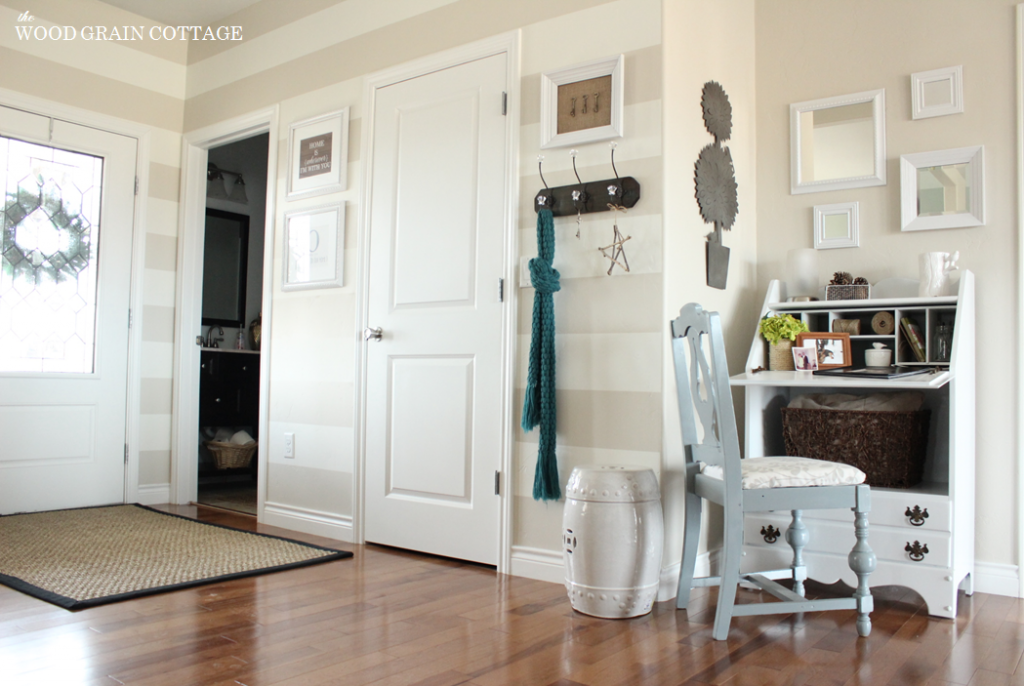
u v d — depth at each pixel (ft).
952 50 9.48
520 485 9.04
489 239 9.54
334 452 11.14
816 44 10.54
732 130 10.18
